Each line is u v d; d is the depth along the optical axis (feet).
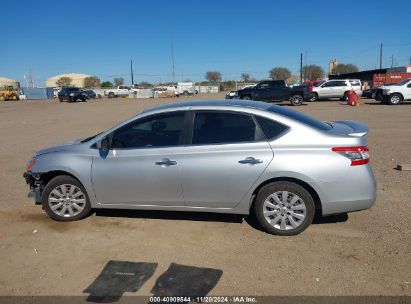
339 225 16.94
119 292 12.46
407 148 33.53
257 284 12.65
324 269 13.41
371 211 18.40
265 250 14.92
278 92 96.68
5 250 15.65
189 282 12.89
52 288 12.83
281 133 15.71
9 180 26.35
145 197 17.03
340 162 15.17
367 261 13.85
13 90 212.84
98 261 14.52
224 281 12.89
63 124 67.10
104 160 17.24
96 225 17.83
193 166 16.15
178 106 17.01
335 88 109.70
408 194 20.61
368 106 86.38
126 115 84.38
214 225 17.38
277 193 15.83
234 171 15.80
